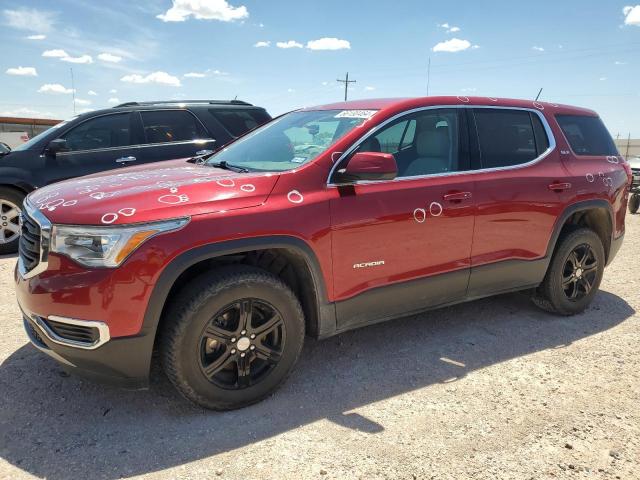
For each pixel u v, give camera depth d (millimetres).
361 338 4164
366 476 2525
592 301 5168
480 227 3908
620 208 4945
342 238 3270
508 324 4508
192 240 2760
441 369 3660
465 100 4090
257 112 8297
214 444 2762
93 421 2959
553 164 4430
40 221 2799
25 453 2666
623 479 2543
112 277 2629
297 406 3150
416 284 3658
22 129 29609
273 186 3123
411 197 3549
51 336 2746
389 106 3721
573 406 3189
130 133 7281
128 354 2727
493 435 2879
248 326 3012
